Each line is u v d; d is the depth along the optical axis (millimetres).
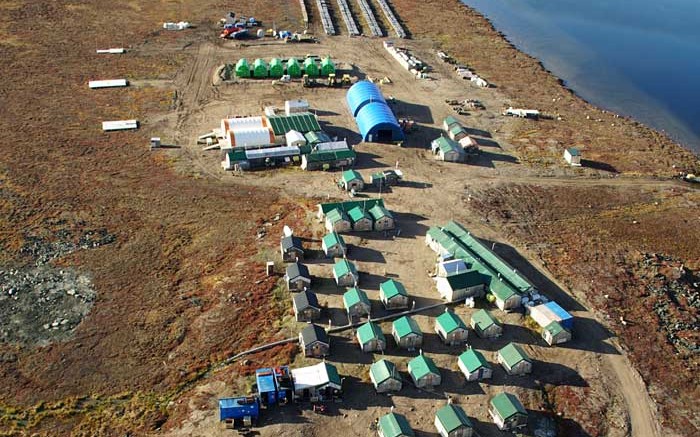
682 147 96812
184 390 49375
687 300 62375
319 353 52750
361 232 69250
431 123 95812
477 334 56125
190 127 90188
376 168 82438
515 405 47156
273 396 47562
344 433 45938
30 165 78000
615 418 48844
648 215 76250
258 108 96875
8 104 92062
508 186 80375
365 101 93438
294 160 82750
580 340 56219
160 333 54844
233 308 57656
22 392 48562
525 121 99188
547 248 68688
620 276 64750
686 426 48594
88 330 54812
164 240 66875
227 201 73875
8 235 65562
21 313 56188
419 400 49250
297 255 63688
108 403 48062
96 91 98625
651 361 54500
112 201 72562
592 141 94312
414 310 58344
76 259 63281
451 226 68688
